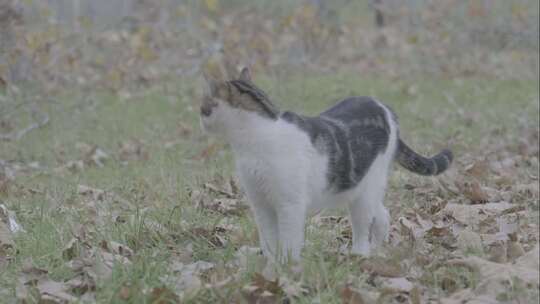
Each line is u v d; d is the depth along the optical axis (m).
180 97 18.44
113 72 18.62
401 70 21.06
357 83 19.50
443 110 16.70
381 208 8.25
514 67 20.56
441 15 23.33
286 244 7.29
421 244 8.25
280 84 18.55
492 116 15.91
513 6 22.06
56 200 10.38
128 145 14.38
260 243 7.96
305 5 22.11
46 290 7.04
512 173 12.03
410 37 20.80
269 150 7.02
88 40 20.61
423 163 8.61
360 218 8.05
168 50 21.61
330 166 7.37
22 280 7.42
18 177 12.60
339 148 7.44
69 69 19.22
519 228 8.95
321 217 9.59
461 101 17.59
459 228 9.08
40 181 12.36
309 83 19.25
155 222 9.07
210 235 8.67
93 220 9.26
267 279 6.86
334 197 7.64
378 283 7.21
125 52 20.77
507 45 21.94
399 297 6.92
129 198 10.77
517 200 10.55
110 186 11.55
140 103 18.06
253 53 20.02
